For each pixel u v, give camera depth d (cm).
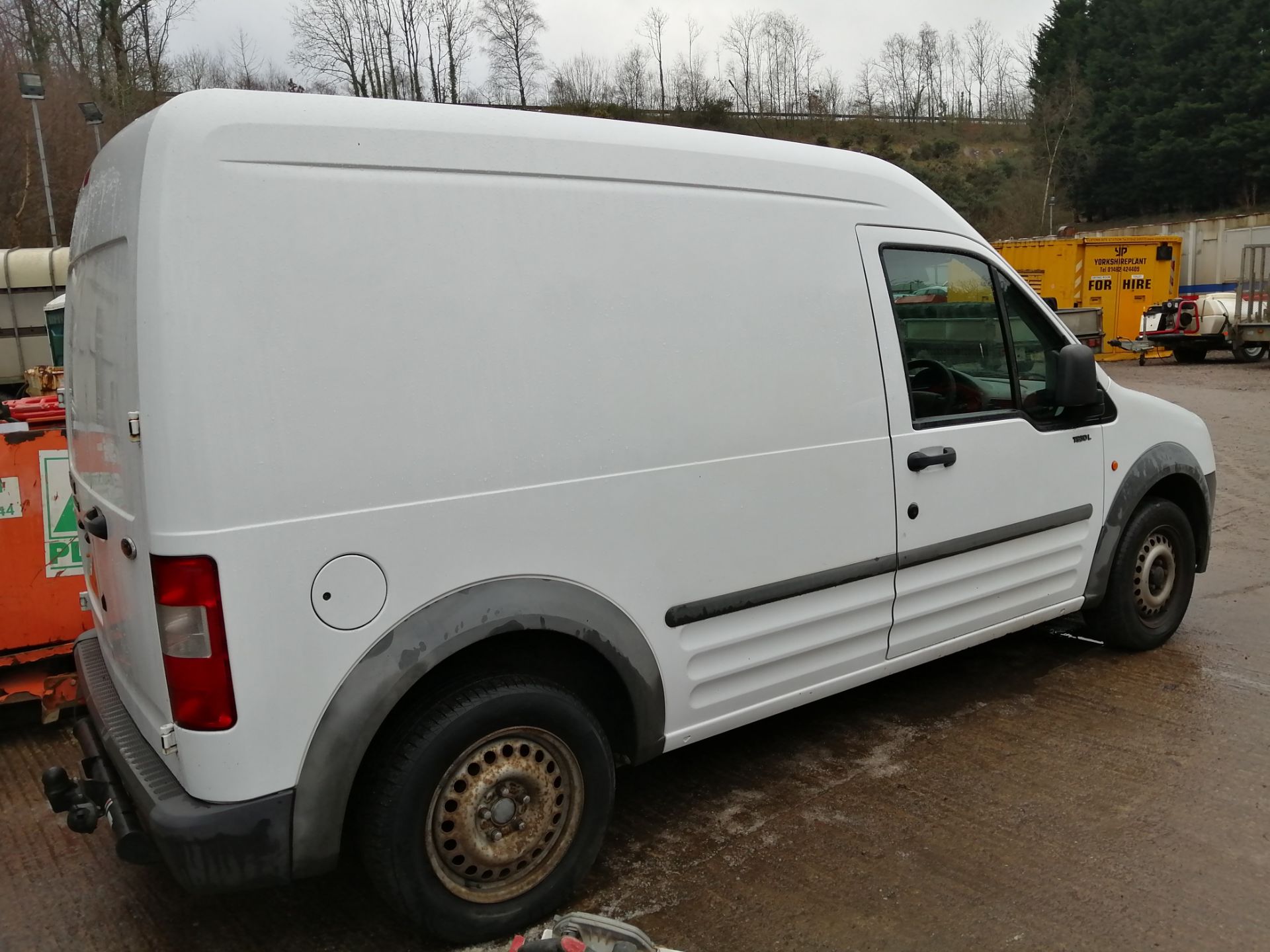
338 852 247
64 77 3234
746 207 318
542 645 287
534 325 270
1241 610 562
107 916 297
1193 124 4556
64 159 2825
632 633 293
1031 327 416
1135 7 4847
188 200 222
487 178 262
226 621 229
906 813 343
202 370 223
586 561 283
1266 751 384
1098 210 4925
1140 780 362
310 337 236
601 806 290
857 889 298
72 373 315
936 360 379
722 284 310
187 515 225
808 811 347
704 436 307
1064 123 4897
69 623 434
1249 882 296
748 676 332
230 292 226
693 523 306
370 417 244
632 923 284
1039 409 420
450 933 266
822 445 338
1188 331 1936
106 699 294
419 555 253
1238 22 4434
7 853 335
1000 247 2141
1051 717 421
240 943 282
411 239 249
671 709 311
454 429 257
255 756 236
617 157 287
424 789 255
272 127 232
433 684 266
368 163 244
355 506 243
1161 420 477
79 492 318
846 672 362
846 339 345
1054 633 515
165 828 232
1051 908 286
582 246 279
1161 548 484
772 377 323
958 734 407
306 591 238
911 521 367
